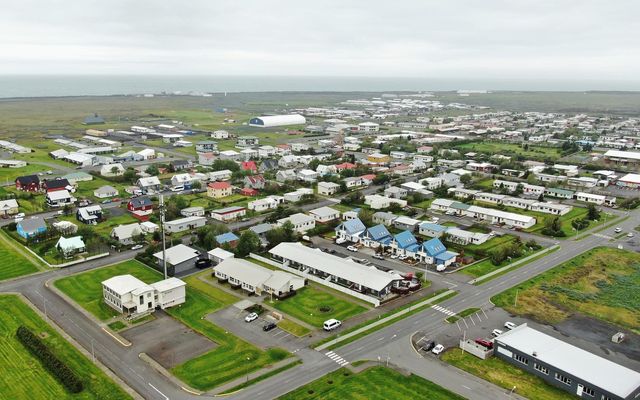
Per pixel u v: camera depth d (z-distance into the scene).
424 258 104.50
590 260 106.44
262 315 79.19
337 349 69.19
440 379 62.59
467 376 63.56
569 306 84.50
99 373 62.50
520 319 79.38
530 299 86.81
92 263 100.56
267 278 88.12
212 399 57.69
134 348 68.75
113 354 67.06
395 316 79.44
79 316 77.81
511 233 125.44
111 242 110.12
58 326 74.44
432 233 119.75
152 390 59.25
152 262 100.19
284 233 113.19
